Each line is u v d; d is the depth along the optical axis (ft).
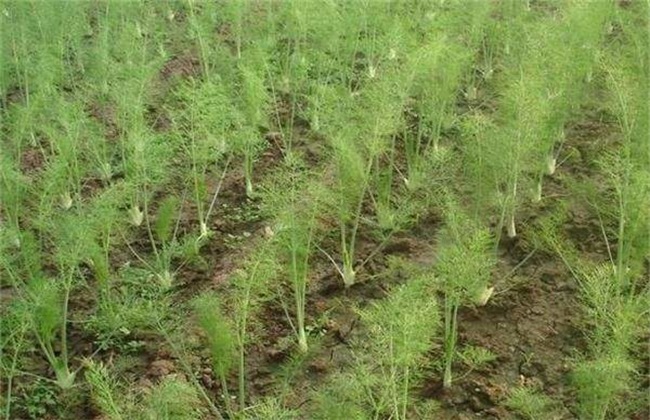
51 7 21.30
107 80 20.51
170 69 22.33
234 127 18.20
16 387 12.66
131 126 16.97
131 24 21.70
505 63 19.29
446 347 11.70
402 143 18.11
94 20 25.90
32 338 13.37
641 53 15.94
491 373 12.21
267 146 18.31
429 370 12.21
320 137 18.57
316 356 12.75
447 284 11.74
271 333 13.17
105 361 12.96
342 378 10.62
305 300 13.85
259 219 16.19
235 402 12.02
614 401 11.22
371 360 12.27
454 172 15.60
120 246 15.66
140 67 16.85
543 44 15.65
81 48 22.61
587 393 10.42
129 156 16.21
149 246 15.71
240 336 11.80
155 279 14.62
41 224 13.60
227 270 14.76
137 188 15.67
